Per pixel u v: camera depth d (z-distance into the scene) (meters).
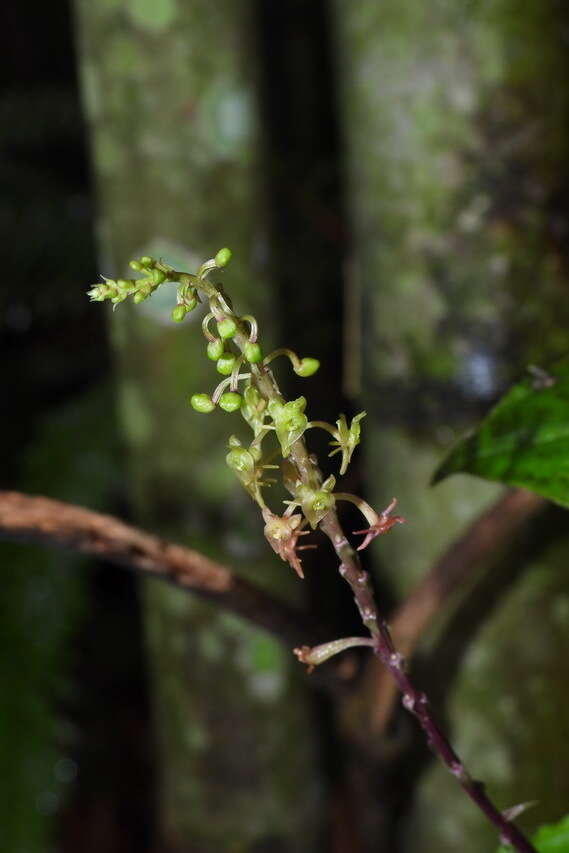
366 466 0.62
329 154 1.13
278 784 0.69
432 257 0.55
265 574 0.66
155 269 0.39
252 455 0.40
